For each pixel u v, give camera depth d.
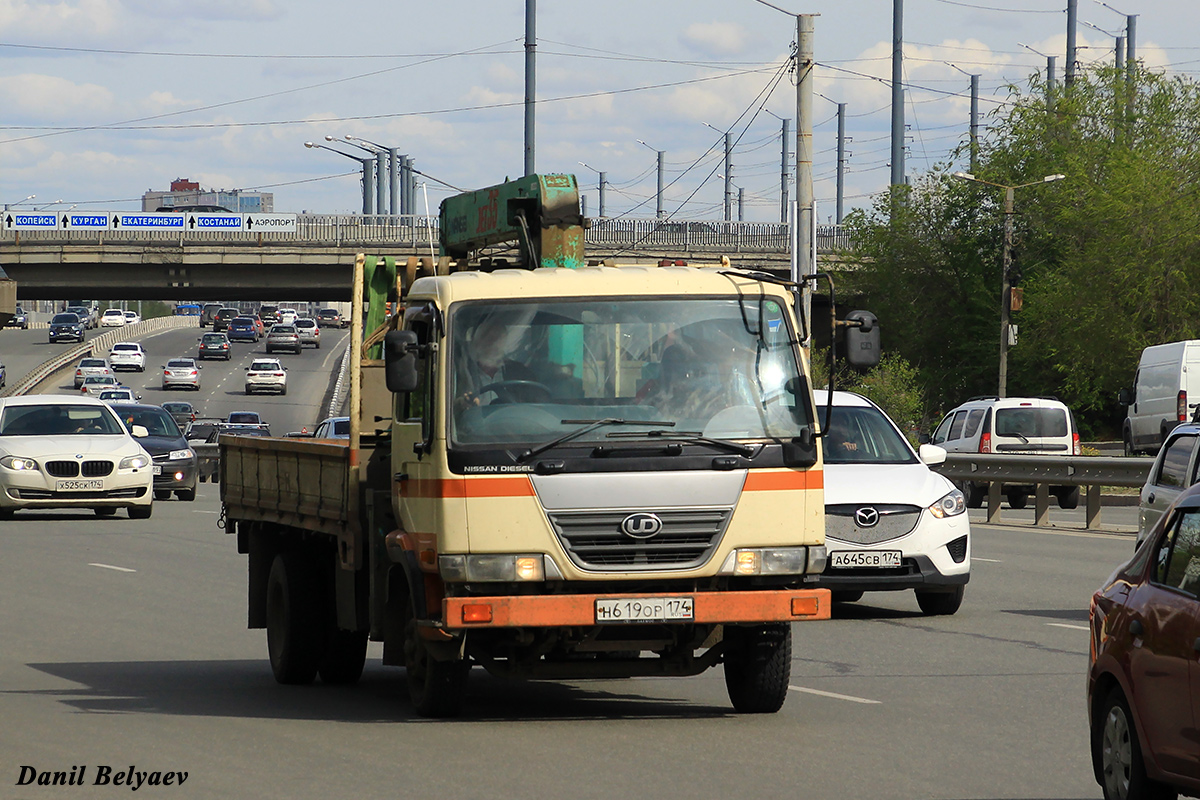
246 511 30.36
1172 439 34.03
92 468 63.66
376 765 19.94
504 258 27.56
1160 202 140.00
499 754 20.66
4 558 49.31
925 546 35.28
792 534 22.14
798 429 22.33
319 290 195.50
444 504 21.62
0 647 31.72
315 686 27.56
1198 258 140.62
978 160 175.62
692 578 21.95
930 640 32.44
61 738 22.00
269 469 29.06
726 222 169.38
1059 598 39.72
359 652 27.44
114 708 24.73
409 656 23.38
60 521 64.69
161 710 24.53
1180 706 15.48
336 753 20.77
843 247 182.62
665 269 23.03
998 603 38.75
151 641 32.75
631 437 21.88
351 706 25.08
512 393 21.98
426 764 19.98
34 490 62.94
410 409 23.08
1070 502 75.44
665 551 21.86
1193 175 145.88
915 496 35.56
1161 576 16.59
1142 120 155.75
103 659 30.34
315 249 187.50
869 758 20.34
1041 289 152.12
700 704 25.11
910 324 177.12
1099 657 17.33
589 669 22.64
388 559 24.20
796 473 22.20
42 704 25.05
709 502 21.88
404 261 26.31
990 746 21.22
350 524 24.56
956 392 177.38
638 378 22.22
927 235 177.88
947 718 23.47
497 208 26.58
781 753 20.72
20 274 192.00
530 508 21.59
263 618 29.75
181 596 40.28
